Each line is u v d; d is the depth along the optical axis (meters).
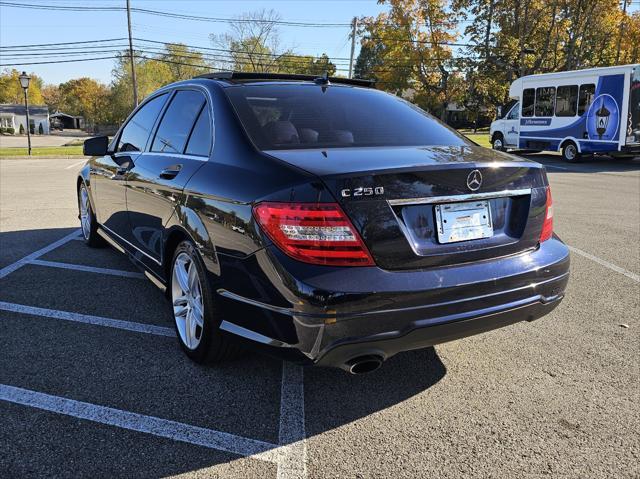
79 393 2.80
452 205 2.51
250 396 2.80
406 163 2.44
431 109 46.84
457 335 2.52
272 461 2.29
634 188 11.66
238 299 2.54
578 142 18.30
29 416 2.58
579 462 2.30
